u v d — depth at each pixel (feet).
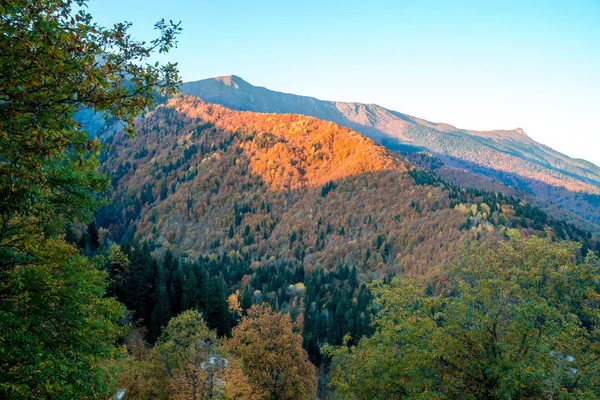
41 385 36.91
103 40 30.91
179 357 108.37
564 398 50.70
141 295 198.29
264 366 125.18
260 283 468.75
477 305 63.36
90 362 45.73
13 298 43.19
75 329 46.32
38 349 38.29
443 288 73.61
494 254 68.80
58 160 30.63
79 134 28.66
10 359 38.63
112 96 30.66
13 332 38.73
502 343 55.83
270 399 121.29
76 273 54.65
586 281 62.54
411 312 70.64
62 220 50.80
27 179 29.45
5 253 39.37
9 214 33.30
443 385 59.57
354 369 69.92
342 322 305.53
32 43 26.08
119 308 68.85
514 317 59.11
